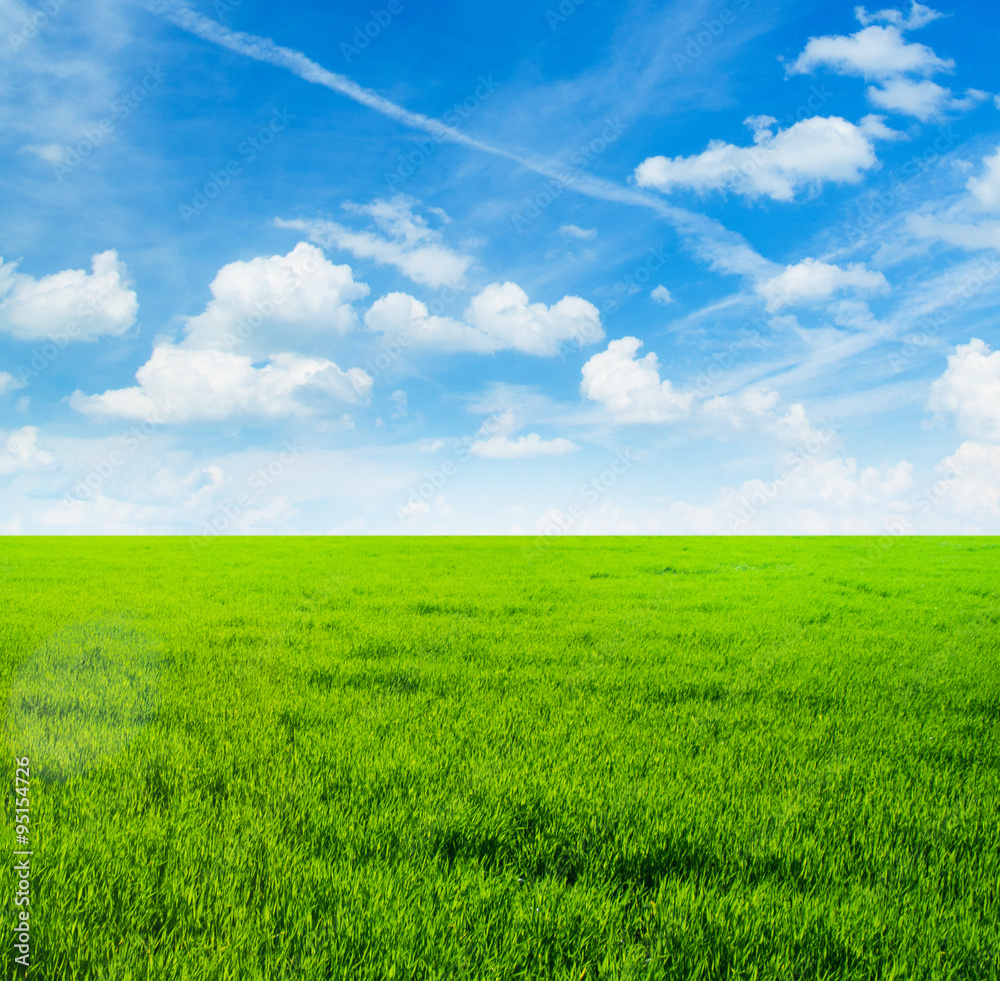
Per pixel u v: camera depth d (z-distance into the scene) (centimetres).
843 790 491
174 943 306
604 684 809
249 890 343
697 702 737
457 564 2536
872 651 1012
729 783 500
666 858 393
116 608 1353
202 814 434
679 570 2383
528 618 1291
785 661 941
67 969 283
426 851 394
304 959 288
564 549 3491
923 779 512
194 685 777
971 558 2880
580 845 403
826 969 298
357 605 1445
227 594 1606
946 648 1038
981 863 384
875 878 374
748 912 331
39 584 1780
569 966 301
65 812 432
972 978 293
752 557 2928
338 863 375
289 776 501
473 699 737
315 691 755
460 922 321
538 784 489
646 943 315
